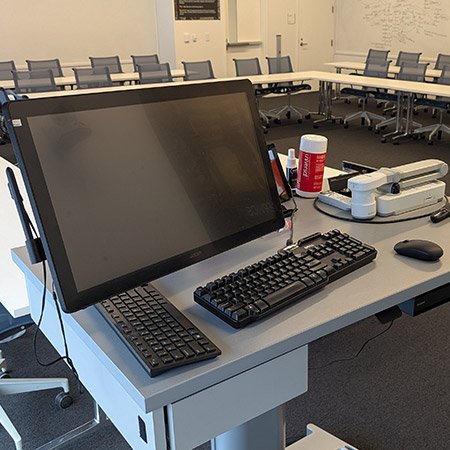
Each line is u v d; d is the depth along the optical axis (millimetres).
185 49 9281
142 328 971
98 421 2109
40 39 8633
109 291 967
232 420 1020
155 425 948
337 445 1879
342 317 1054
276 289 1085
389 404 2189
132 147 1038
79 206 946
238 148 1239
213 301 1049
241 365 936
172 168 1104
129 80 7742
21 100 888
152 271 1035
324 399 2229
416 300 1224
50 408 2242
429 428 2059
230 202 1204
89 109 976
